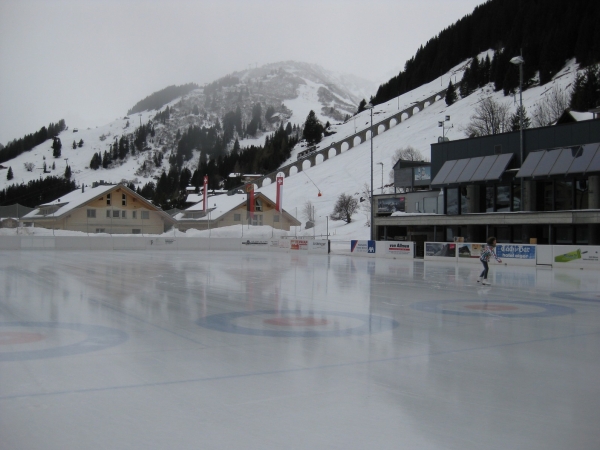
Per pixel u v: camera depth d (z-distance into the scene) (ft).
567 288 63.46
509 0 645.92
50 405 19.22
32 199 611.47
